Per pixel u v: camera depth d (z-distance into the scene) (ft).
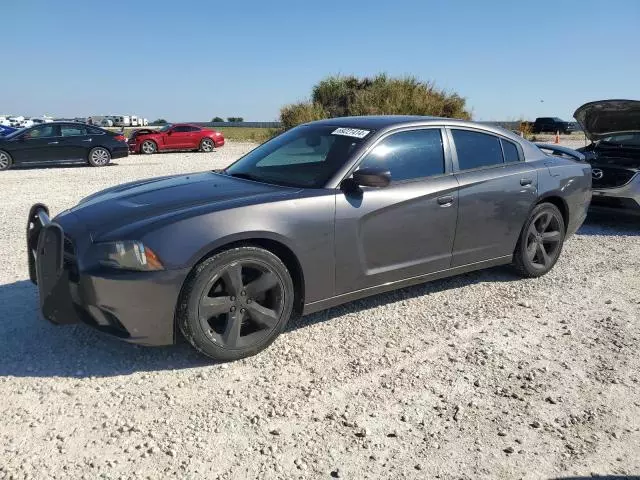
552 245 17.75
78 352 11.73
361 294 13.29
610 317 14.47
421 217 13.79
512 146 16.69
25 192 34.73
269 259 11.46
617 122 27.12
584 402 10.32
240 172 14.53
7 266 17.72
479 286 16.62
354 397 10.27
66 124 54.70
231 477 8.04
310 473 8.17
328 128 14.79
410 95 66.33
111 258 10.40
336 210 12.32
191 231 10.64
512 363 11.78
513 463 8.52
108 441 8.80
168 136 78.89
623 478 8.26
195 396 10.17
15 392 10.13
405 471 8.27
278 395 10.26
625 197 24.40
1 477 7.88
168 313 10.62
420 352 12.16
